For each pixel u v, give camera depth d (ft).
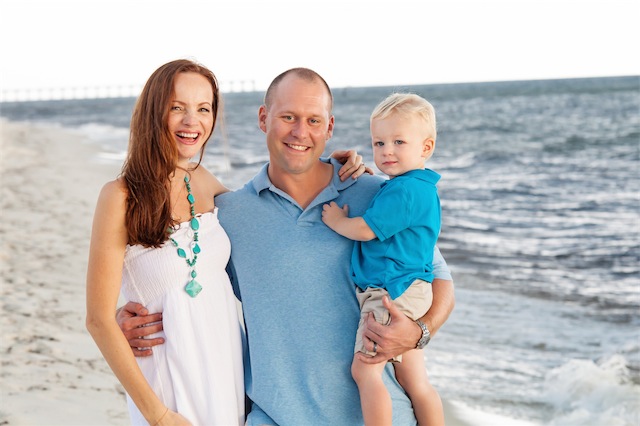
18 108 254.88
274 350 9.45
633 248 34.86
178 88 8.87
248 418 9.55
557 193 50.21
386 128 9.89
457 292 27.71
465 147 78.28
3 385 15.57
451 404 17.56
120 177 8.84
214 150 74.02
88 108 232.73
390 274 9.38
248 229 9.75
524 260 33.01
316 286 9.55
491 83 288.30
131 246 8.84
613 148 72.08
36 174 51.42
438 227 9.80
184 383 8.77
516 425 16.55
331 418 9.40
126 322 8.84
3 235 31.07
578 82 238.68
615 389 18.30
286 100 9.43
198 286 8.89
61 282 24.11
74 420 14.10
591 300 26.71
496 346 21.50
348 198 10.00
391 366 9.75
